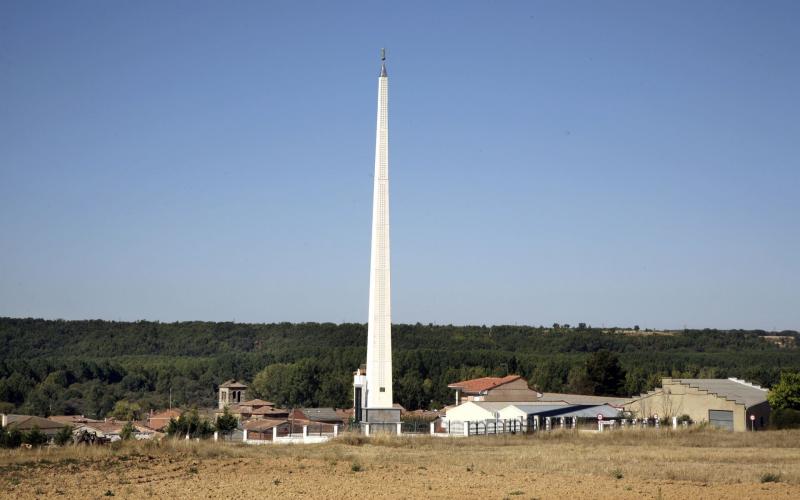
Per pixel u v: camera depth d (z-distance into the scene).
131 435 90.44
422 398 170.62
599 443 65.38
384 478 42.44
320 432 80.50
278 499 35.66
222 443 61.38
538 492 37.53
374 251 77.56
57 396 198.38
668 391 101.25
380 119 78.00
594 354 146.12
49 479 41.38
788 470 45.31
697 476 42.12
